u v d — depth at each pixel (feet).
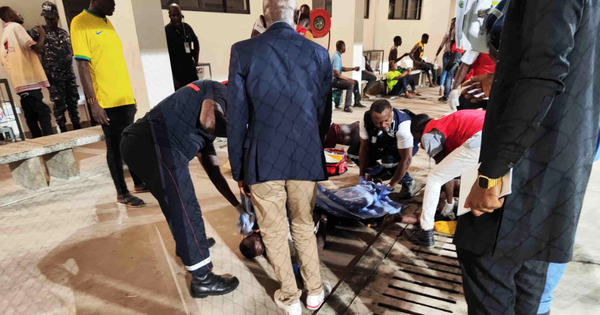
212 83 5.68
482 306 3.65
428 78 33.06
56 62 14.28
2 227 8.84
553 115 2.86
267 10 4.58
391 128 7.99
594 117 3.01
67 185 11.69
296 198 4.88
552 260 3.15
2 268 7.11
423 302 5.72
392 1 30.14
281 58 4.35
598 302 5.57
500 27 4.95
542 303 3.98
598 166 11.57
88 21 8.29
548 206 3.04
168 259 7.31
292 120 4.46
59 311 5.86
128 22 10.66
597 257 6.73
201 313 5.72
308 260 5.23
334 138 11.70
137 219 9.12
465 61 10.16
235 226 8.54
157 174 5.37
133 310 5.85
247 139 4.59
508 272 3.38
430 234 7.23
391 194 10.12
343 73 23.26
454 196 8.79
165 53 11.39
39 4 14.94
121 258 7.38
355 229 8.27
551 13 2.53
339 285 6.19
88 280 6.67
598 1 2.72
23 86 12.85
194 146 5.68
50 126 14.02
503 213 3.17
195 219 5.67
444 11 32.35
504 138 2.82
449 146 7.19
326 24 16.33
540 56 2.57
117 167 9.61
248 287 6.34
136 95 11.48
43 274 6.89
